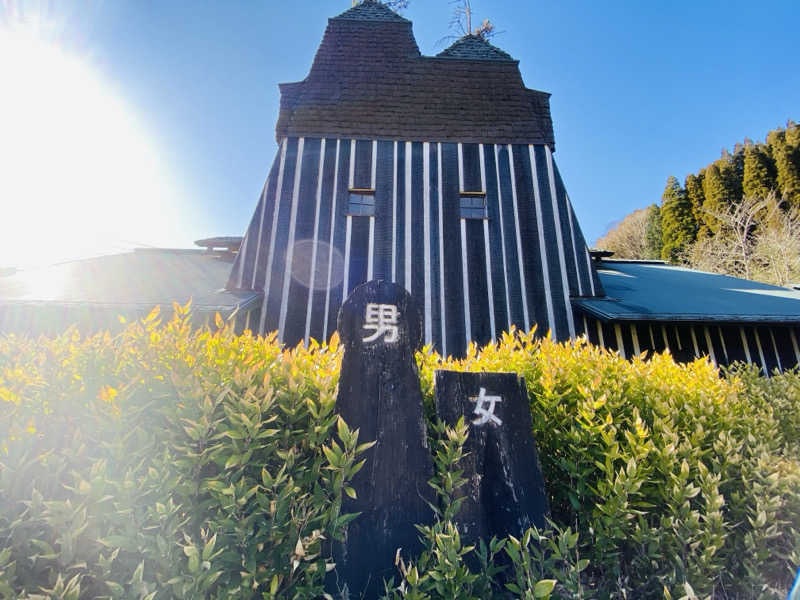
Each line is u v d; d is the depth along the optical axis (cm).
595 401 216
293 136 779
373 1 949
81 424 158
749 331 666
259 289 685
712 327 668
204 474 162
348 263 700
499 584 172
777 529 194
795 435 297
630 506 196
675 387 252
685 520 178
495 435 204
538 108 841
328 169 758
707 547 170
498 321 678
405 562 172
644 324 672
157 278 786
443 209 742
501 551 180
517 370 261
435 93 838
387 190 749
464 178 767
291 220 723
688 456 203
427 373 259
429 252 712
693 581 167
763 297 724
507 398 212
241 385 175
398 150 780
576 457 204
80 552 134
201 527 143
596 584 192
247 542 139
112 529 136
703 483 190
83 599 133
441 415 206
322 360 221
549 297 697
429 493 185
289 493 144
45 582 137
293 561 136
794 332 666
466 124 811
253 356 208
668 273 981
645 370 268
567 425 223
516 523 186
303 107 804
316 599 156
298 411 184
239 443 159
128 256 1003
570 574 149
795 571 186
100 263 901
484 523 185
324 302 677
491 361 280
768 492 198
